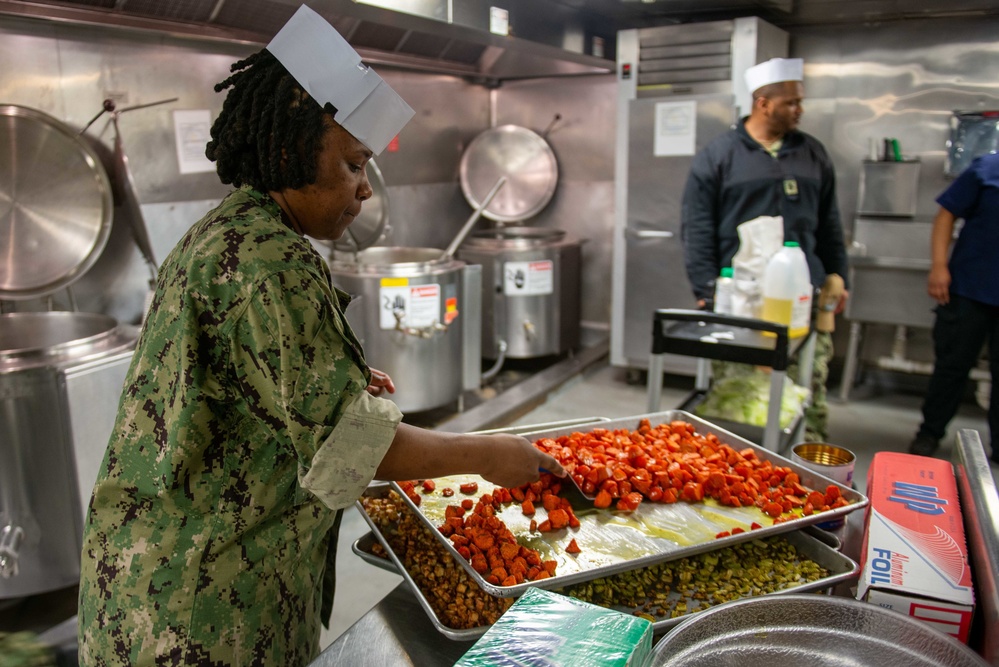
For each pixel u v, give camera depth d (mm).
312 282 926
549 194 5164
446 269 3654
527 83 5184
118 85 3033
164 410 953
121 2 2693
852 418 4031
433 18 2564
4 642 1063
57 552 2344
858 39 4273
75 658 1149
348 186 1034
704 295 2900
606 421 1614
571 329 4898
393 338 3562
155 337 961
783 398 2055
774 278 2111
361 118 974
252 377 908
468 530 1131
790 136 2850
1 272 2604
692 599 1077
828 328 2744
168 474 949
